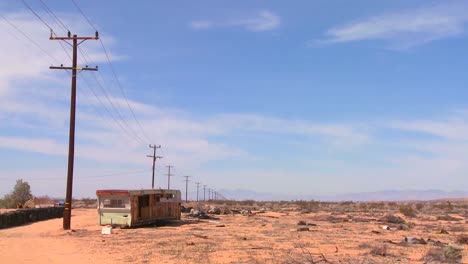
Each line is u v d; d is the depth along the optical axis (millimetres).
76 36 38688
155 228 39156
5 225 42719
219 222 47219
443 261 20234
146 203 41188
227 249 23844
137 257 21188
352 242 28281
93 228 38562
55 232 35719
